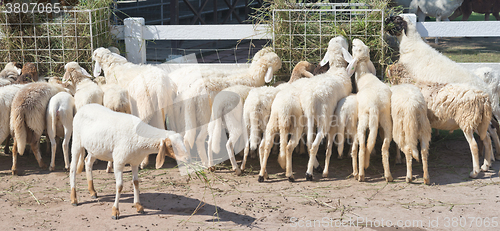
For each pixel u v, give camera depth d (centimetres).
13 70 651
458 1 1232
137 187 432
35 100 525
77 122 434
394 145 629
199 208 442
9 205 450
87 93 527
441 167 557
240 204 451
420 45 611
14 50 689
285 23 641
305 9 628
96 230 393
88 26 682
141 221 412
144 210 438
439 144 650
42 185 506
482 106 502
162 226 401
